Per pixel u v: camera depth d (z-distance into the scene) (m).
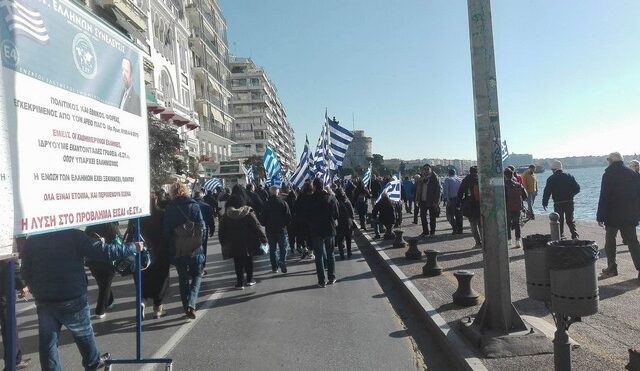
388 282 9.73
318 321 7.10
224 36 68.44
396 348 5.86
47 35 3.42
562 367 4.16
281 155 155.50
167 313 7.84
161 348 6.09
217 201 24.58
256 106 120.00
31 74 3.22
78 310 4.28
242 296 8.89
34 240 4.20
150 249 7.58
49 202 3.36
